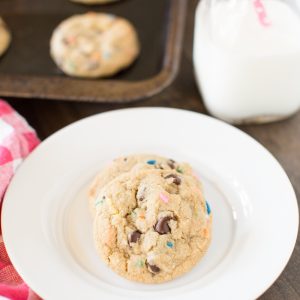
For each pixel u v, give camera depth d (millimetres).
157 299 388
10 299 389
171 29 558
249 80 476
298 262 419
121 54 567
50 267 398
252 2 474
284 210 422
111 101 495
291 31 471
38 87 502
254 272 394
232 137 464
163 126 474
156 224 397
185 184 415
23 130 463
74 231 428
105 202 408
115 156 465
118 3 624
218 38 475
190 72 541
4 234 411
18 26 603
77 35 584
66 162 455
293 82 480
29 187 439
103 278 403
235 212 438
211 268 407
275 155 483
